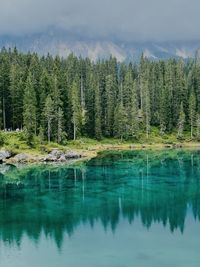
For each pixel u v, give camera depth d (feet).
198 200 239.30
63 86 491.31
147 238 179.11
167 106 599.16
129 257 158.51
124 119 543.39
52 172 331.77
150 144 542.16
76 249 166.61
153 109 620.49
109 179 301.02
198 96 634.84
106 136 545.03
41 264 152.05
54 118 458.50
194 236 181.37
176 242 173.88
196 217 208.44
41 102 462.60
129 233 185.37
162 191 261.85
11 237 178.81
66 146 456.04
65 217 205.87
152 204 230.48
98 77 608.19
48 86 474.49
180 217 208.44
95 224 195.93
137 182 288.92
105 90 581.94
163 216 209.87
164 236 181.06
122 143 531.50
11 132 437.58
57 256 159.33
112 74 654.53
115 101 573.33
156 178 304.91
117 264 151.84
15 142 415.44
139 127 586.86
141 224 197.47
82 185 279.69
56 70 497.46
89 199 240.53
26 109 422.82
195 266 150.30
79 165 367.45
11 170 341.62
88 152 447.83
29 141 420.77
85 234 183.01
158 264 151.94
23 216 206.59
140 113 593.42
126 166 363.15
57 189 267.59
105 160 401.90
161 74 654.94
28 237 178.50
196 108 629.51
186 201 237.25
